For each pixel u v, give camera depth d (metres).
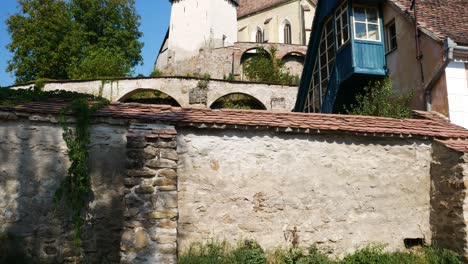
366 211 7.07
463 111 8.87
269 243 6.63
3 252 5.83
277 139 6.97
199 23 34.75
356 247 6.91
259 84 23.97
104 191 6.30
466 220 6.35
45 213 6.08
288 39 34.97
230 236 6.54
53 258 5.98
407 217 7.20
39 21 30.28
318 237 6.80
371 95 11.12
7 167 6.09
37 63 29.73
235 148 6.81
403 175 7.32
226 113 7.16
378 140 7.36
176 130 6.65
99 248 6.14
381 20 12.04
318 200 6.92
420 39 10.02
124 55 33.75
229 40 35.47
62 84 22.58
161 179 5.64
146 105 7.17
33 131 6.26
